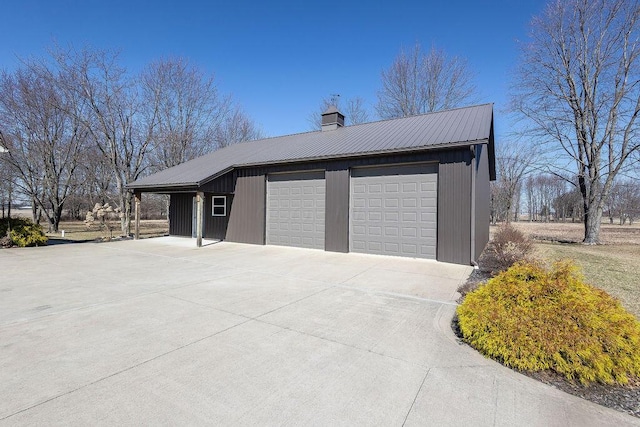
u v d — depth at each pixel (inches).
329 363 118.8
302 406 92.4
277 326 155.8
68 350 126.5
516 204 1840.6
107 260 347.6
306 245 438.9
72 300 195.9
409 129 430.3
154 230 852.0
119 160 714.2
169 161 821.2
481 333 128.9
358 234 394.9
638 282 254.8
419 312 179.3
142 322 158.7
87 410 88.7
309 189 437.1
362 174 392.8
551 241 650.2
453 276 271.9
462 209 322.7
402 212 366.0
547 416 89.8
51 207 808.9
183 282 247.4
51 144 749.9
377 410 91.0
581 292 130.4
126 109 712.4
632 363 107.3
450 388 103.0
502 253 288.2
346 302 197.5
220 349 129.3
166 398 95.2
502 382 107.3
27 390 98.0
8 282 242.7
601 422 87.8
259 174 475.5
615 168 570.9
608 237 740.7
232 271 291.4
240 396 96.9
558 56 613.3
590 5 568.4
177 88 854.5
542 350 113.7
